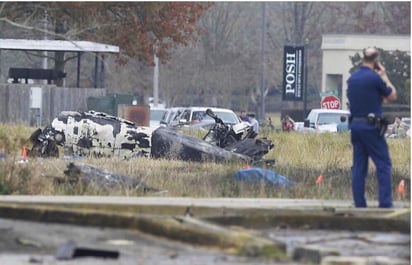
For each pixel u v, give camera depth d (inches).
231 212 1496.1
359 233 1401.3
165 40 6446.9
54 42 4382.4
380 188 1571.1
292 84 5861.2
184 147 2640.3
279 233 1385.3
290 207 1563.7
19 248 1237.1
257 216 1429.6
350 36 7047.2
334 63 7096.5
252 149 2600.9
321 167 2433.6
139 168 2282.2
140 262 1147.9
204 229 1277.1
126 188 1801.2
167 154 2674.7
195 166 2401.6
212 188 1856.5
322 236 1362.0
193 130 3491.6
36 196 1683.1
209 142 2726.4
